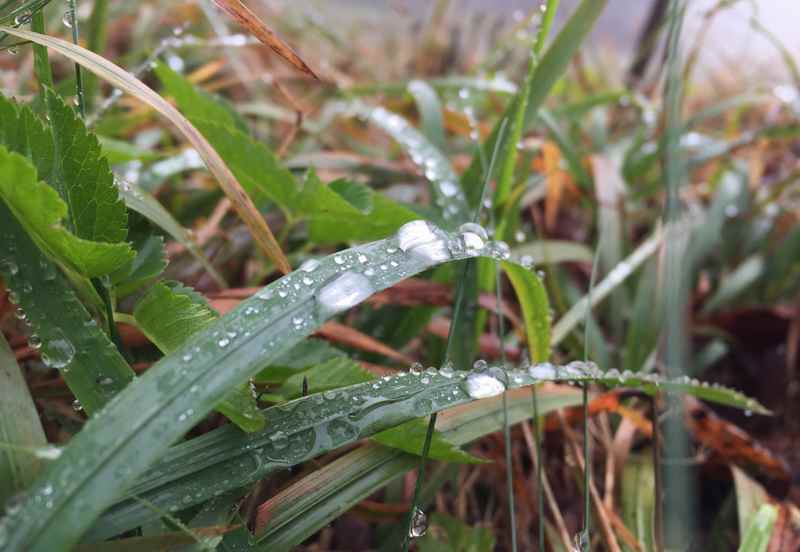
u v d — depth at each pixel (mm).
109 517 183
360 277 196
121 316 208
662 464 273
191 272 283
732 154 496
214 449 195
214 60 497
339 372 221
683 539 254
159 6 542
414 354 309
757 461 286
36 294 194
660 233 336
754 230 468
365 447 219
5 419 188
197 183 379
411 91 372
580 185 406
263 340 184
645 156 445
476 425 233
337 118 455
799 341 382
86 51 206
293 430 199
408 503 255
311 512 206
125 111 405
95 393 191
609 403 268
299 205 270
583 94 612
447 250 209
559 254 365
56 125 196
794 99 532
